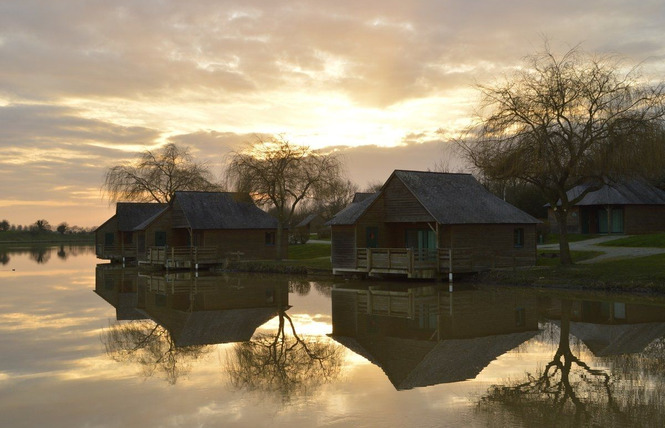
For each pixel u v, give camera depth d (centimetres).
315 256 5250
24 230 13862
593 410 1105
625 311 2238
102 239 5962
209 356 1625
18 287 3456
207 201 5106
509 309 2323
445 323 2064
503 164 3031
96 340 1852
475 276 3309
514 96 3047
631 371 1394
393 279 3553
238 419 1082
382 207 3644
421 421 1055
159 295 3025
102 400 1211
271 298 2852
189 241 5234
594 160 2895
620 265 3091
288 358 1586
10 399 1221
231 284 3559
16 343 1797
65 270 4831
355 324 2097
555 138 2975
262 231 5147
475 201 3594
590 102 2922
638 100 2872
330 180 4828
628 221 4931
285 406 1158
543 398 1185
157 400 1209
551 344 1706
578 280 2903
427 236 3612
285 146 4747
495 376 1365
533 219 3659
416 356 1586
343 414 1101
